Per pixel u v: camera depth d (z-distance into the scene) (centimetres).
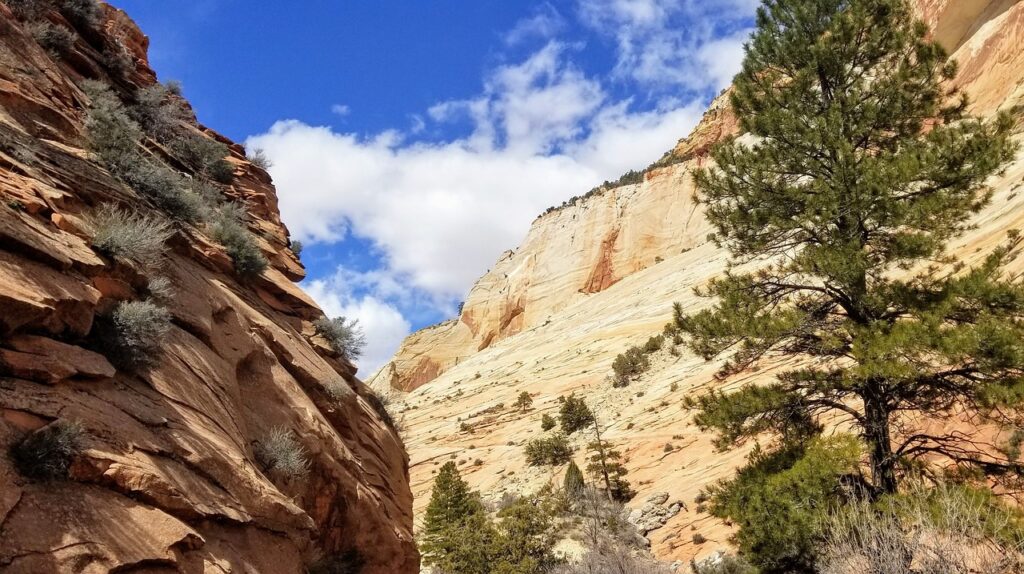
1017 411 1052
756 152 1403
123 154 1029
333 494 986
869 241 1288
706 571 1817
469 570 2533
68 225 741
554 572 1920
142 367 702
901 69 1335
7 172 740
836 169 1257
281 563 695
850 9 1412
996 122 1227
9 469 474
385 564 1066
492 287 12950
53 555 448
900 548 796
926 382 1126
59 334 622
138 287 795
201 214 1173
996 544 831
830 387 1219
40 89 990
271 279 1335
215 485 663
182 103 1756
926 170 1193
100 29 1471
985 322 1057
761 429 1301
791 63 1487
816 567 1038
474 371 8281
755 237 1404
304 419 991
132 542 507
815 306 1312
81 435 533
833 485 1071
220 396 810
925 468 1120
